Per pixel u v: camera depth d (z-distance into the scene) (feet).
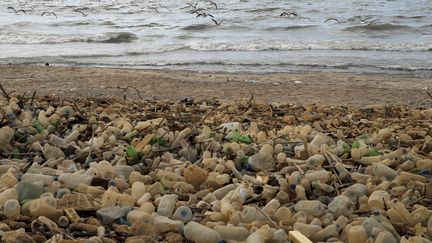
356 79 54.90
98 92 43.21
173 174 17.81
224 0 148.66
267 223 15.15
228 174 18.43
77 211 15.47
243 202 16.30
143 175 18.16
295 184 17.17
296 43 80.79
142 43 83.51
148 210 15.65
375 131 24.22
